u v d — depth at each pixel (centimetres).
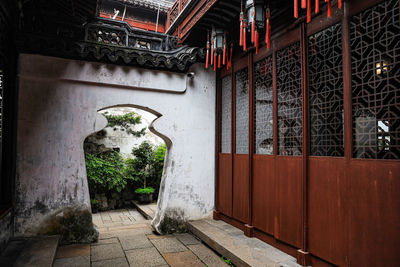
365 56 272
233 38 456
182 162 507
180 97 513
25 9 413
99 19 455
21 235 401
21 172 405
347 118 268
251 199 416
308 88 321
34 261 315
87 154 781
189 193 507
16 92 410
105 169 759
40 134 418
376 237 237
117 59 445
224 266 353
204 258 378
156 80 488
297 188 329
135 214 734
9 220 379
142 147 848
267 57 402
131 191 853
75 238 427
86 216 436
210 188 528
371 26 254
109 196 803
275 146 369
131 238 460
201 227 461
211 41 441
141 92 485
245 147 450
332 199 282
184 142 511
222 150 527
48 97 427
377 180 238
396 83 247
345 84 271
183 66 489
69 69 434
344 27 275
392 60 252
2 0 338
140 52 467
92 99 452
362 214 250
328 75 300
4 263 309
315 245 301
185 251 404
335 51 306
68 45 418
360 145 266
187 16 468
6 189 392
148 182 871
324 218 291
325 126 301
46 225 414
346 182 267
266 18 343
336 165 279
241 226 445
